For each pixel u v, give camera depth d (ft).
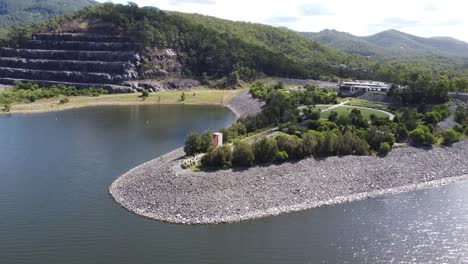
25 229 267.18
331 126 459.32
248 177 325.42
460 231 275.18
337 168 363.56
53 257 236.84
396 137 452.35
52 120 607.37
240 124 479.82
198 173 324.80
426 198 336.08
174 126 578.66
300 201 313.94
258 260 236.22
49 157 416.67
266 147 352.49
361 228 277.23
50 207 299.17
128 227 269.85
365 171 369.50
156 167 358.43
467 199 334.85
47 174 366.84
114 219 280.51
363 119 477.36
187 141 390.42
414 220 291.58
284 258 238.68
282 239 259.60
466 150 441.68
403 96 611.06
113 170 378.53
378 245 255.29
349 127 452.76
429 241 261.65
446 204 323.37
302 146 369.91
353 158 383.65
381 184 357.61
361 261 237.66
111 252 241.76
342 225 281.33
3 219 280.31
